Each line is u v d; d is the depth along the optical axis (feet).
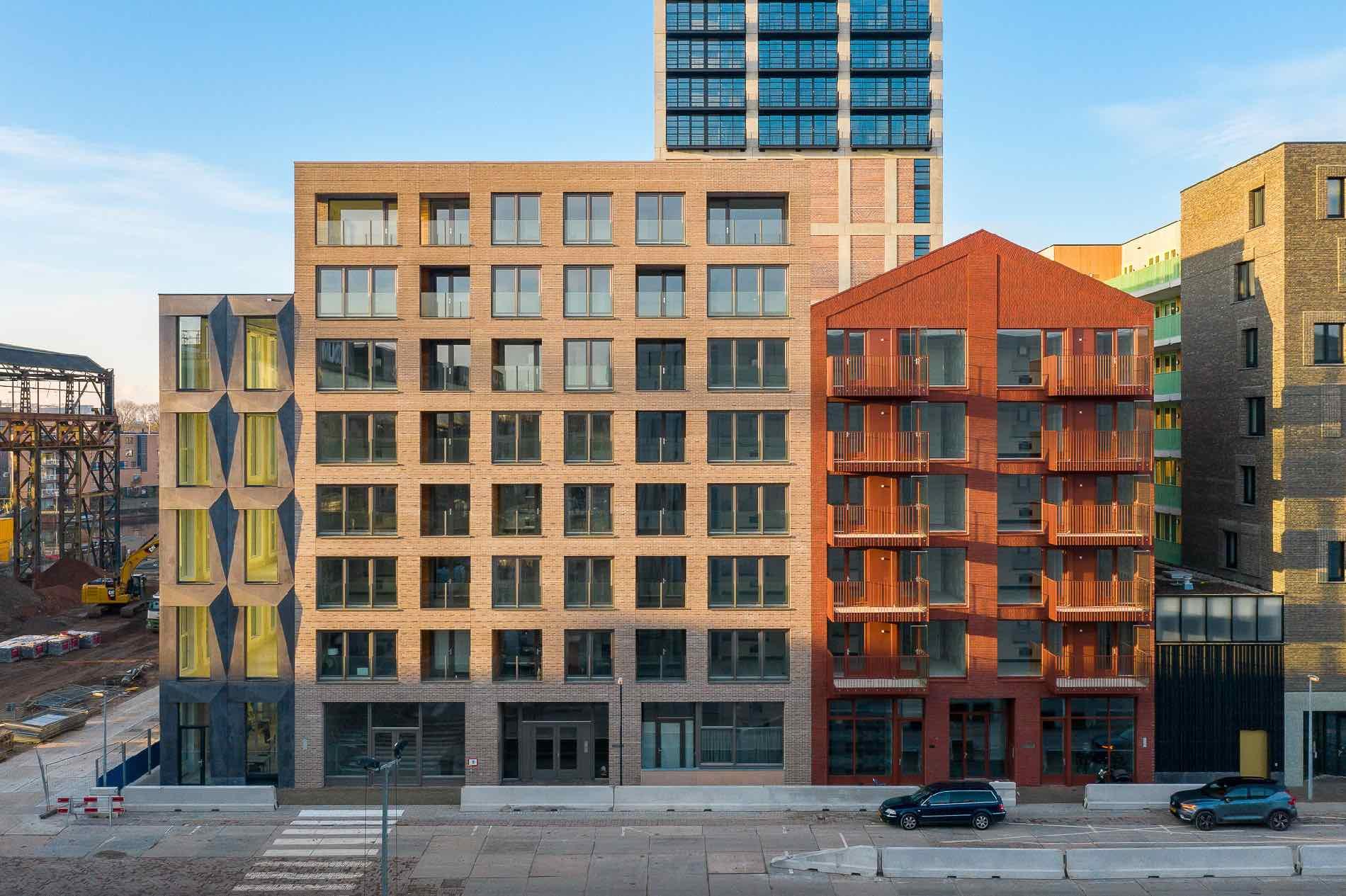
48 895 84.12
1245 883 86.38
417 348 115.75
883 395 112.47
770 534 115.65
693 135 203.92
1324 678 115.65
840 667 115.55
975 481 114.52
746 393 115.75
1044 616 114.93
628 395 115.85
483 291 116.06
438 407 115.75
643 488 116.57
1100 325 114.93
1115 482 115.34
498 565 116.26
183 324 116.47
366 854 94.17
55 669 183.32
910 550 115.96
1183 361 140.67
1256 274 121.90
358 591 115.75
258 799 107.45
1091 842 95.66
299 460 115.03
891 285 115.85
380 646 115.85
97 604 232.12
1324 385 115.65
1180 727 115.34
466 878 87.86
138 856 93.35
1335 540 115.65
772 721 116.47
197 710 116.47
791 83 203.31
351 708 115.85
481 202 116.06
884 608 112.06
